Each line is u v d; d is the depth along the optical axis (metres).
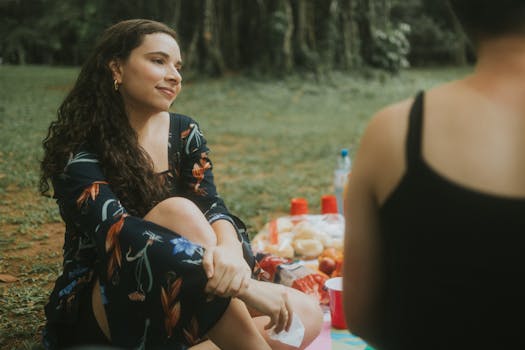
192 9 19.38
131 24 2.35
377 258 1.20
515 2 1.03
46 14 26.19
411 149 1.05
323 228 3.95
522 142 0.99
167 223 2.13
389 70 21.80
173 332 2.01
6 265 3.94
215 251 2.00
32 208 5.27
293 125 11.95
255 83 18.56
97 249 2.08
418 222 1.03
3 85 15.29
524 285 0.97
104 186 2.18
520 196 0.97
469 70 26.89
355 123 12.40
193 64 19.19
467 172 1.00
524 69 1.04
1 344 2.87
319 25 20.67
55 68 22.38
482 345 1.02
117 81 2.33
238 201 5.87
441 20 30.66
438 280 1.03
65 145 2.26
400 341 1.13
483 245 0.98
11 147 7.77
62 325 2.28
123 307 2.05
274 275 2.99
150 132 2.45
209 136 10.15
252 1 20.11
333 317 2.81
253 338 2.02
